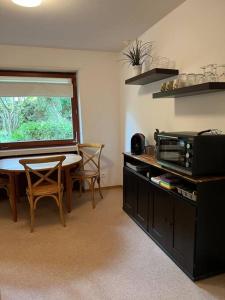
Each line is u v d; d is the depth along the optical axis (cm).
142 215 270
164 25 267
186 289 179
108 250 233
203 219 181
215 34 200
